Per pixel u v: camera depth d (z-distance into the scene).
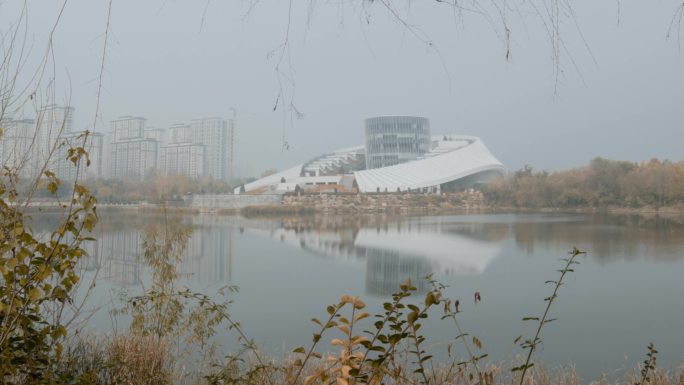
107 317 5.23
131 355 3.16
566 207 54.72
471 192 66.44
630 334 8.21
